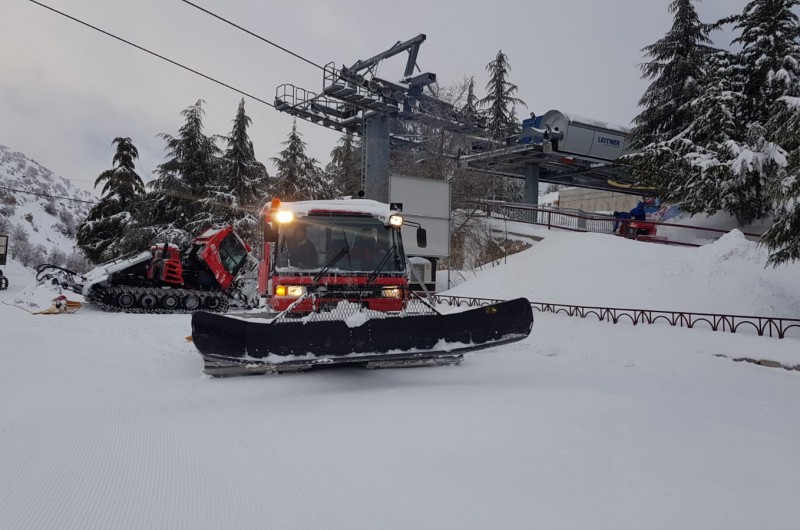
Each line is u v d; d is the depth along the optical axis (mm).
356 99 23109
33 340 10469
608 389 6840
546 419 5219
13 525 3023
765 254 14094
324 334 6758
